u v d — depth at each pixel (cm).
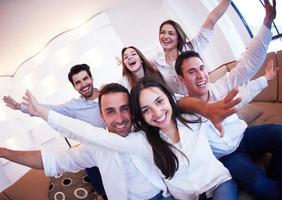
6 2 228
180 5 346
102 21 314
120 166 121
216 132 128
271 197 114
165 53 199
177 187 118
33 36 286
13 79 320
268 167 139
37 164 122
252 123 200
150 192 123
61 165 125
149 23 346
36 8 253
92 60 317
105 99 118
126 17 333
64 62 312
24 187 190
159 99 112
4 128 292
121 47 325
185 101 123
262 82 134
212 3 333
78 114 194
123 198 122
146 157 123
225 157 136
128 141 117
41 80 315
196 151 116
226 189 112
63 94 318
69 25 303
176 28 189
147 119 113
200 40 195
